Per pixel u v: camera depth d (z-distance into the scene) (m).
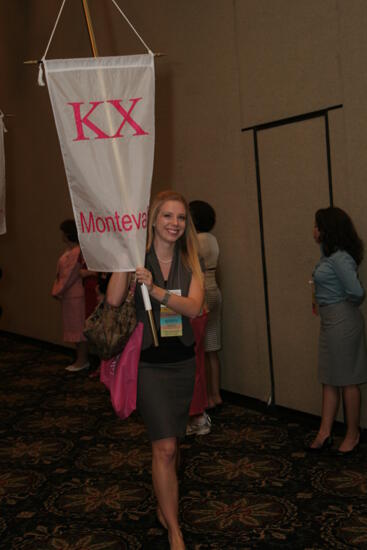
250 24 4.61
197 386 4.17
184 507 3.19
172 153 5.58
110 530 3.01
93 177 2.64
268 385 4.84
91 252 2.68
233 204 4.99
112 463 3.92
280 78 4.43
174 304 2.63
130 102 2.66
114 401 2.68
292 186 4.45
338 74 4.02
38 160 8.09
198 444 4.12
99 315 2.68
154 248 2.80
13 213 8.89
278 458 3.79
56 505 3.33
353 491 3.25
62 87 2.61
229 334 5.19
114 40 6.26
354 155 3.95
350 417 3.75
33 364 7.25
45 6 7.48
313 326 4.42
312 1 4.12
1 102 8.80
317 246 4.31
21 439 4.53
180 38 5.32
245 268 4.95
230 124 4.92
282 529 2.89
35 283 8.55
